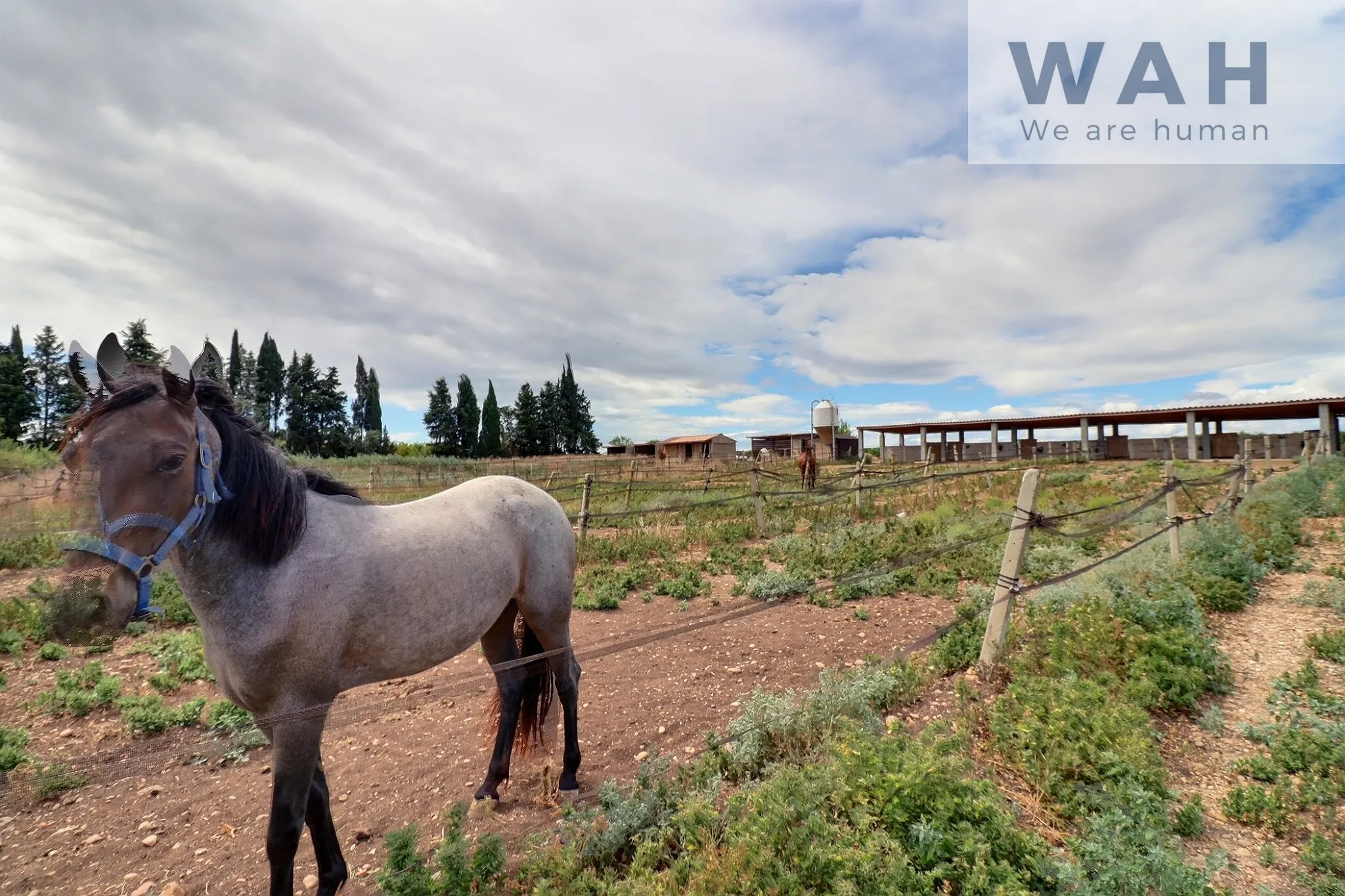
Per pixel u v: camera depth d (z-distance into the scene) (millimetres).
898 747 3266
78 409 2314
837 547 9859
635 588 8516
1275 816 3057
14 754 4012
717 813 2959
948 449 35719
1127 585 6086
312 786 2699
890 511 13609
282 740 2367
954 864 2500
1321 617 5773
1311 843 2809
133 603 2053
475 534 3125
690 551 10828
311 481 2885
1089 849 2619
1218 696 4367
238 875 3078
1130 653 4520
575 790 3605
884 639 6109
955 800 2760
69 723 4668
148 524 2072
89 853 3252
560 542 3689
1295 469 14641
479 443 77062
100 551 1983
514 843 3127
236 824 3500
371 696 5172
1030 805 3180
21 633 6129
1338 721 3812
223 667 2424
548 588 3576
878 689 4293
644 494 18953
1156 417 28406
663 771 3441
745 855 2523
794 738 3660
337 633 2527
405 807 3592
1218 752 3746
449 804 3598
